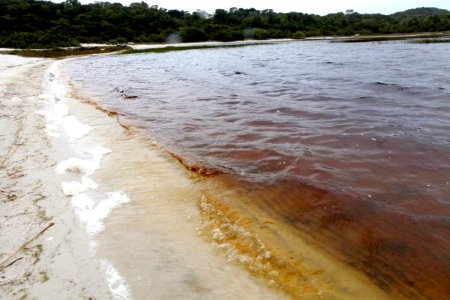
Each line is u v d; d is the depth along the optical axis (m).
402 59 27.39
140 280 3.31
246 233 4.18
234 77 19.31
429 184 5.19
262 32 87.88
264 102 11.62
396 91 12.73
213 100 12.41
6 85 15.38
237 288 3.27
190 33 79.56
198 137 8.04
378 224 4.28
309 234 4.16
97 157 6.68
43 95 13.09
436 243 3.89
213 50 52.28
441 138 7.02
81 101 12.43
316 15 114.75
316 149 6.85
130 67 28.16
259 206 4.83
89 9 82.50
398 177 5.46
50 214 4.45
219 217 4.56
